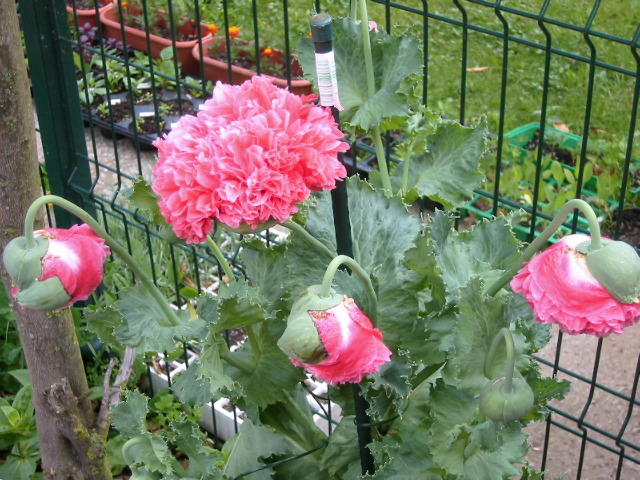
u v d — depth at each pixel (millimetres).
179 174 512
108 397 840
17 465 978
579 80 1730
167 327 646
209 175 508
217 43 1879
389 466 656
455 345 584
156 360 1132
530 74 1767
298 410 747
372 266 661
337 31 674
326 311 510
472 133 728
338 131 545
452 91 1729
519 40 714
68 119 1068
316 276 672
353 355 512
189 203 508
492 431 578
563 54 700
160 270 1201
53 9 1006
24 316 811
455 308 614
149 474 670
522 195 1431
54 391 812
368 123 665
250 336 663
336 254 666
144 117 1758
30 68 1037
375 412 655
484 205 1444
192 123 536
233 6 2025
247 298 615
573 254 503
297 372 685
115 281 1123
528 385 557
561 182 1411
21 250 553
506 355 586
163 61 1860
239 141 509
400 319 648
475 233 670
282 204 514
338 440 739
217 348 636
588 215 506
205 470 676
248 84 548
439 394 615
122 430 669
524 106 1684
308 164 516
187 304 1191
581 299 497
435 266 607
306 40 699
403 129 719
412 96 685
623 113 1653
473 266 641
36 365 840
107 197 1520
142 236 1232
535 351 620
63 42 1030
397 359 645
